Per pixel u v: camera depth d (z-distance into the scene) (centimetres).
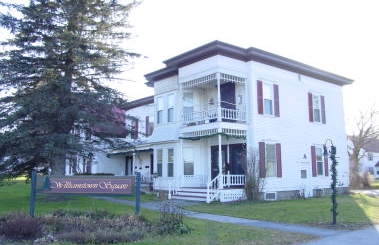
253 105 2017
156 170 2355
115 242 806
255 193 1914
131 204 1689
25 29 1614
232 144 2106
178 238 852
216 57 1939
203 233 925
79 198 1761
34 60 1623
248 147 1994
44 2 1642
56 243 788
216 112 1983
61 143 1506
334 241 871
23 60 1616
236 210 1495
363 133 4278
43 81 1662
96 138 1878
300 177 2244
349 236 931
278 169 2103
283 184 2120
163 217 1018
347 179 2623
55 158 1527
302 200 1967
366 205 1617
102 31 1744
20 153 1457
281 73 2238
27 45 1584
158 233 903
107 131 1756
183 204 1761
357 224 1109
